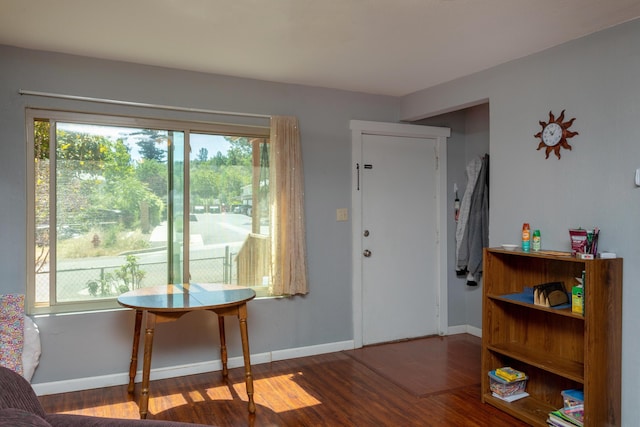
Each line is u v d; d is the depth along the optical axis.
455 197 4.59
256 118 3.71
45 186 3.10
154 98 3.34
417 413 2.83
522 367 3.09
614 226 2.54
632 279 2.46
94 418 1.31
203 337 3.51
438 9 2.35
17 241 3.00
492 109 3.34
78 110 3.14
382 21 2.50
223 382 3.31
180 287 3.22
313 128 3.92
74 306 3.18
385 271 4.27
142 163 3.38
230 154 3.66
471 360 3.78
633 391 2.45
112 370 3.23
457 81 3.65
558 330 2.87
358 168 4.11
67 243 3.17
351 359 3.81
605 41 2.59
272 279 3.70
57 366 3.08
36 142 3.08
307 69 3.42
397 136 4.32
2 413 1.04
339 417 2.78
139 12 2.39
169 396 3.06
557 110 2.86
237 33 2.68
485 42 2.82
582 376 2.45
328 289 4.00
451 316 4.57
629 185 2.47
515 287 3.14
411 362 3.73
